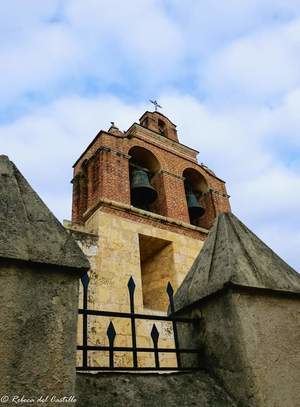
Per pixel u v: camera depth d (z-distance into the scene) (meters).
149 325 9.29
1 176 2.63
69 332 2.21
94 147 13.37
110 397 2.49
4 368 1.93
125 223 11.20
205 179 15.48
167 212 12.69
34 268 2.27
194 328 3.38
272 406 2.64
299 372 2.92
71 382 2.08
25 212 2.48
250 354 2.79
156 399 2.62
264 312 3.06
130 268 10.26
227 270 3.14
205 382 2.96
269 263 3.50
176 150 15.66
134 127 15.12
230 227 3.79
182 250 12.06
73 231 10.05
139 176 12.88
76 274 2.41
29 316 2.12
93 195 11.94
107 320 8.73
